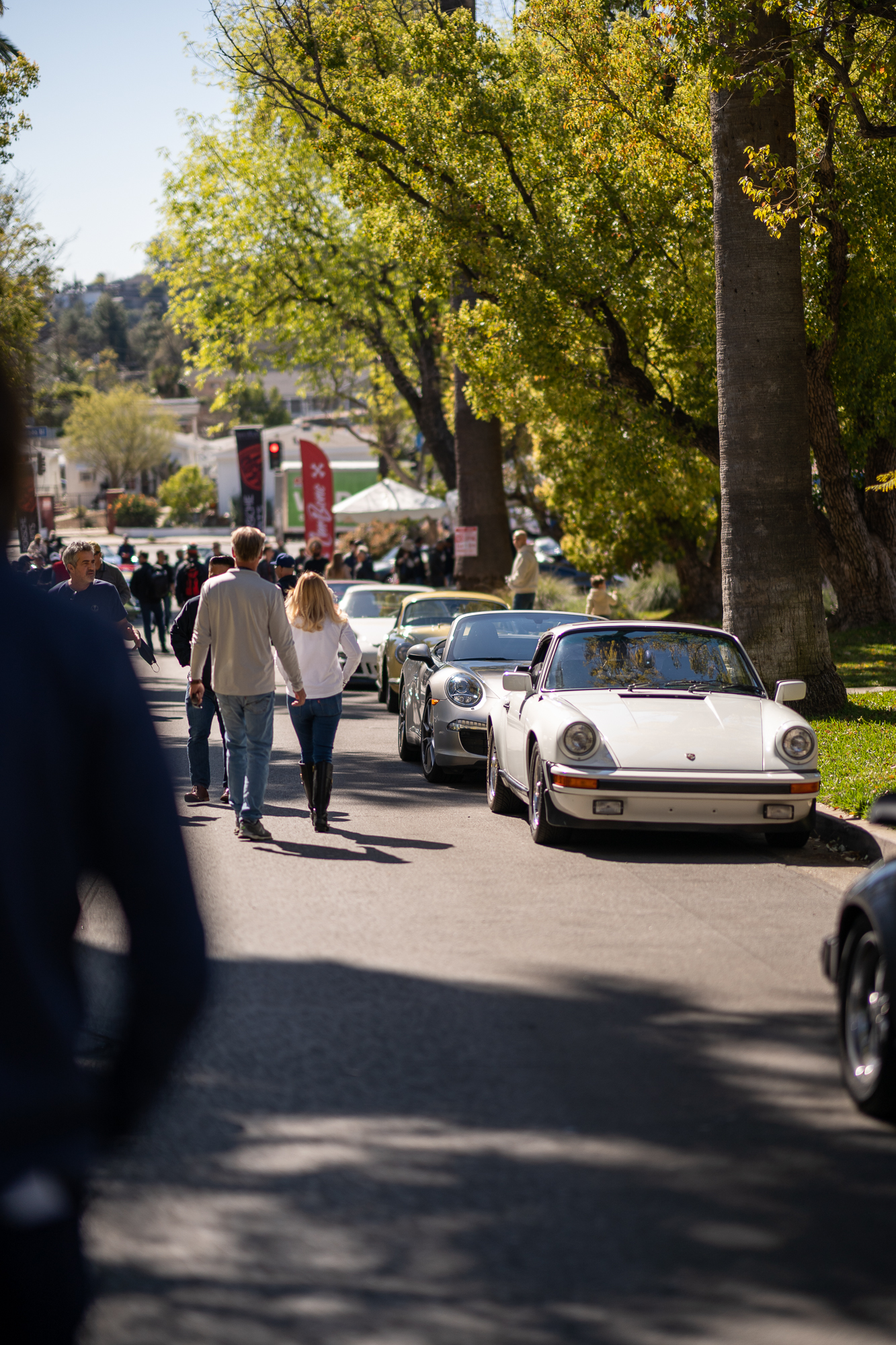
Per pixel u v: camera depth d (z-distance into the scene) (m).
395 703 22.23
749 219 16.19
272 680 11.20
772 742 10.57
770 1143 5.00
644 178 23.02
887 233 21.08
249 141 43.69
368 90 24.42
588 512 31.27
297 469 76.56
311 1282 3.92
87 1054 2.12
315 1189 4.57
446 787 14.48
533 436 33.38
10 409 1.93
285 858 10.43
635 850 10.93
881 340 23.31
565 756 10.46
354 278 41.97
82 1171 1.88
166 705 22.23
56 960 1.90
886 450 26.64
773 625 16.41
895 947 5.05
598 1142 4.99
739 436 16.39
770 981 7.16
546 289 23.05
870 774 12.48
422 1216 4.36
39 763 1.85
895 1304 3.81
